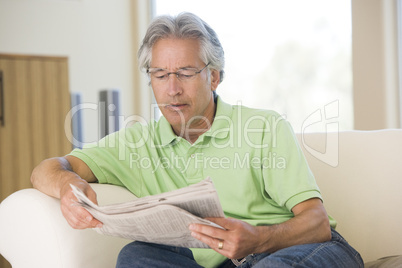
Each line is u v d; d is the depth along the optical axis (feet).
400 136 5.66
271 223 4.60
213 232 3.51
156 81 4.82
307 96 13.67
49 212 4.30
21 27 14.21
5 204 4.56
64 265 4.22
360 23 12.10
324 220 4.22
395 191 5.48
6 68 11.91
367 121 12.11
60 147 12.67
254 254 4.24
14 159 12.12
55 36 14.75
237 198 4.74
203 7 15.29
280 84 14.15
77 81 15.11
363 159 5.66
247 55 14.64
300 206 4.35
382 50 11.81
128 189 5.20
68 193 4.15
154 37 4.78
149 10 16.19
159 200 3.38
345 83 12.93
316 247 3.96
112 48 15.76
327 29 13.19
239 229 3.59
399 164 5.54
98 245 4.47
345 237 5.54
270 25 14.20
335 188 5.67
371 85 12.01
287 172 4.54
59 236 4.24
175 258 4.12
